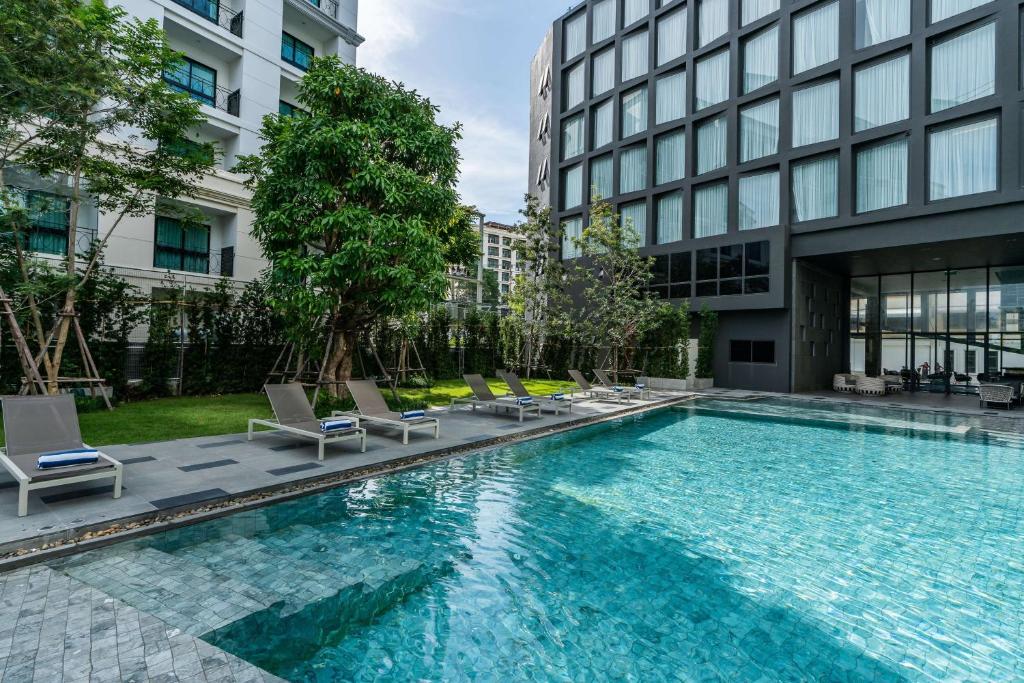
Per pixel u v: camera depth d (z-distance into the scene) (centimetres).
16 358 947
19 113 795
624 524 511
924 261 1833
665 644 314
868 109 1639
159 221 1598
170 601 336
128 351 1152
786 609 357
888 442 955
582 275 2156
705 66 2050
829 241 1720
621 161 2330
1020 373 1816
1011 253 1659
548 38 3044
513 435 902
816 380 1998
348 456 693
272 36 1862
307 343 1127
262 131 1218
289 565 399
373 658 292
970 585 394
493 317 2220
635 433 1020
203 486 532
